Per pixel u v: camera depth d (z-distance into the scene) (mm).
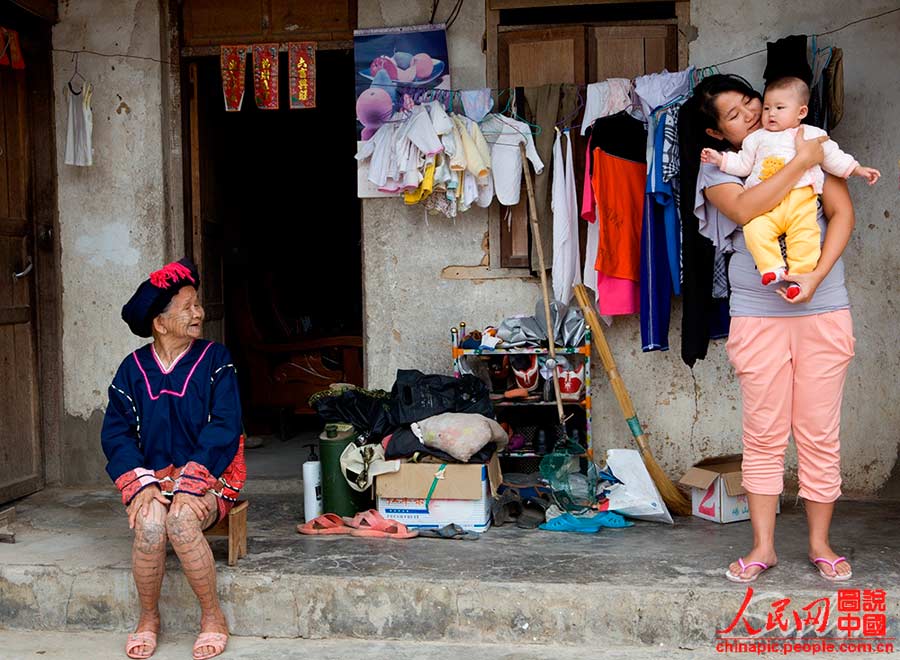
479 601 3320
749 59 4484
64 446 5012
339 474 4152
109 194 4918
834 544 3701
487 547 3754
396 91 4656
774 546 3689
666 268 4359
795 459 4531
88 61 4895
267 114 8094
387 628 3381
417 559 3596
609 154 4328
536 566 3490
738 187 3188
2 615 3607
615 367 4426
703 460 4332
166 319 3424
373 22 4711
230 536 3523
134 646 3266
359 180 4723
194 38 4934
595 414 4672
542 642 3297
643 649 3234
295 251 8797
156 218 4891
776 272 3037
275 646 3350
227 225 5988
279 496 4785
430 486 3971
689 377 4605
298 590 3414
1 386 4664
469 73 4668
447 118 4312
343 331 6879
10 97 4762
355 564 3539
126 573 3527
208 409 3453
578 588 3268
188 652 3309
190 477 3275
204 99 5383
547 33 4586
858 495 4492
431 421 4047
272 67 4816
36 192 4926
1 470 4648
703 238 4148
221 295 5742
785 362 3264
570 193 4445
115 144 4902
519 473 4742
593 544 3779
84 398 4984
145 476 3285
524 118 4508
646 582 3293
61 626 3572
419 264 4766
